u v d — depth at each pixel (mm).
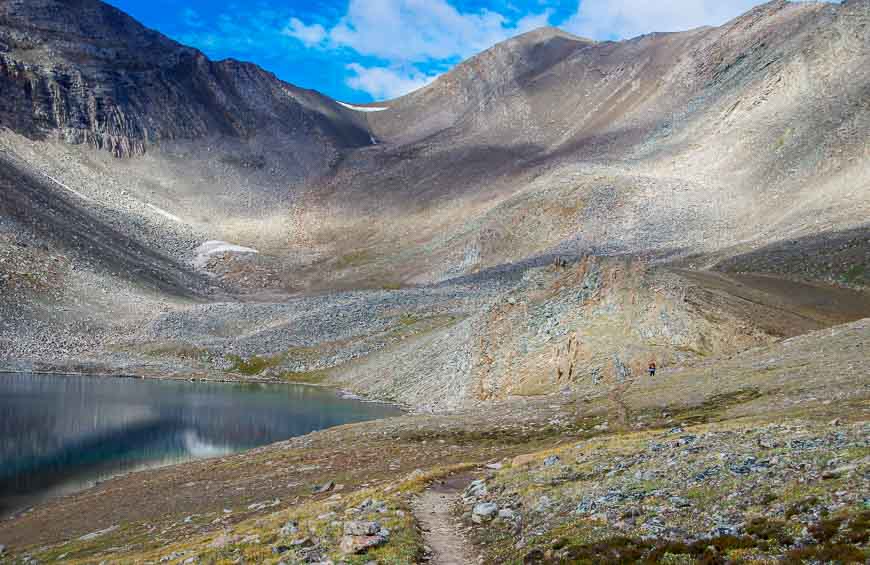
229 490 44719
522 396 64750
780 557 15109
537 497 25969
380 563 20453
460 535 24797
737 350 61969
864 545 14305
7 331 135500
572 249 184250
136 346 142000
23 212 187000
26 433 74312
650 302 69062
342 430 63938
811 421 28906
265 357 135625
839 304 82438
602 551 18375
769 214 156500
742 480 21328
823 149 168000
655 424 42000
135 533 37031
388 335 136625
